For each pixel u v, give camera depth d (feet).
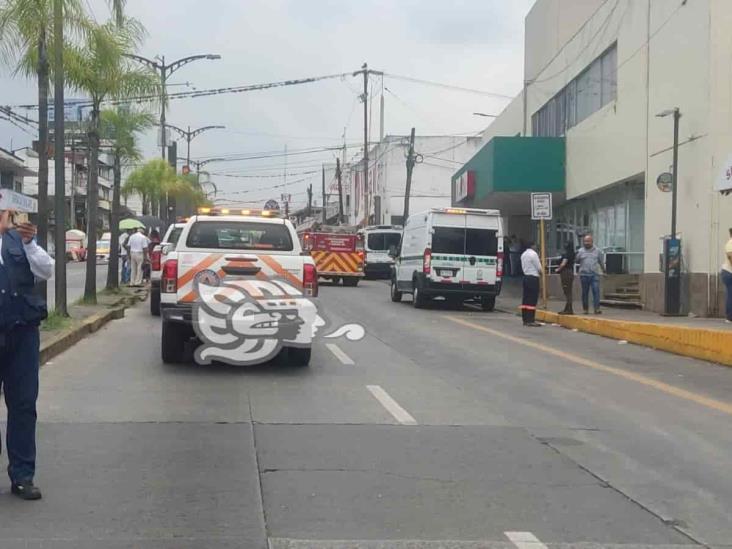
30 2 44.39
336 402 31.32
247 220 40.16
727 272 54.49
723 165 54.60
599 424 28.81
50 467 22.11
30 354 19.49
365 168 184.75
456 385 35.81
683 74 64.34
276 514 18.79
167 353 38.50
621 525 18.65
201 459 23.13
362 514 18.92
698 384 37.63
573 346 51.29
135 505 19.24
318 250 117.70
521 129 122.21
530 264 64.08
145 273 92.73
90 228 63.41
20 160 179.22
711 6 59.88
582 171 90.94
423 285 75.82
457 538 17.56
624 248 82.33
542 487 21.35
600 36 84.53
